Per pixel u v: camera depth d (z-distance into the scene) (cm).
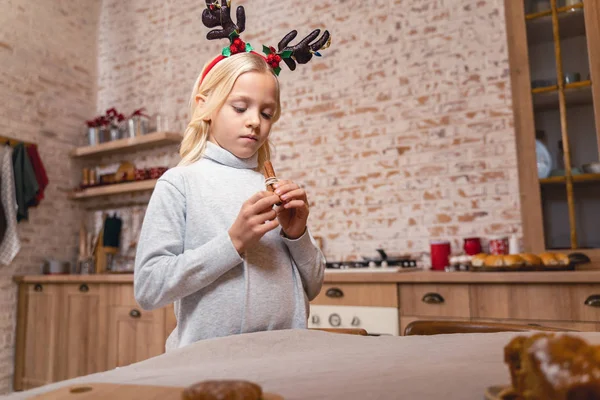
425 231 269
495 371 43
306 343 63
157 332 269
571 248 225
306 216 96
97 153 383
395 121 284
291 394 37
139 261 89
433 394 36
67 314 308
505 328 82
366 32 299
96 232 386
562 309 182
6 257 321
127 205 373
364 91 295
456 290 201
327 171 300
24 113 352
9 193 325
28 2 365
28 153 345
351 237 289
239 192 98
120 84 399
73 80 393
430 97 276
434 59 277
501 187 252
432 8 281
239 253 85
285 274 96
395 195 279
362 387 39
